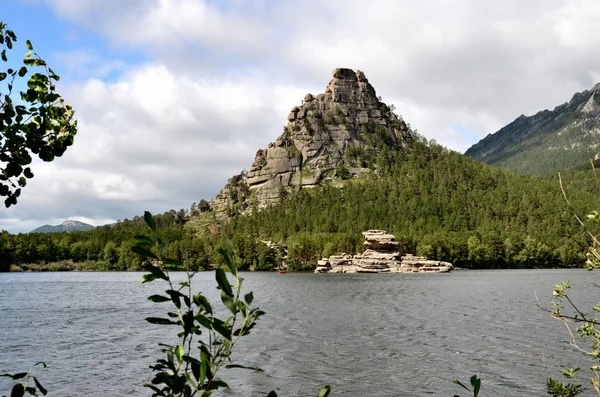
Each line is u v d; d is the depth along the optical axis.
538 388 27.64
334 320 53.88
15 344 40.28
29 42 4.48
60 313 60.69
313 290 96.94
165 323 3.59
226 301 3.44
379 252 176.00
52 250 191.50
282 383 29.30
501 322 50.88
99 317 56.62
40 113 4.51
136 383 29.11
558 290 7.52
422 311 61.28
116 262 188.00
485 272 163.62
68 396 26.89
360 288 101.38
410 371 31.69
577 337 41.50
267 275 161.25
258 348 38.47
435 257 181.00
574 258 181.38
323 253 184.88
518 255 186.88
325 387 3.78
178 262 3.71
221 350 3.59
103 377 30.41
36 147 4.43
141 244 3.66
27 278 140.12
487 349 37.62
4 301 75.56
